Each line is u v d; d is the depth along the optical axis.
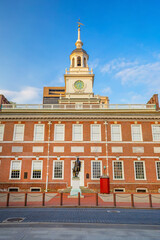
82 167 30.41
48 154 30.61
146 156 30.80
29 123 32.22
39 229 10.53
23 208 16.83
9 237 9.20
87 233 9.91
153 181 29.75
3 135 31.42
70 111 34.53
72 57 51.91
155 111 33.06
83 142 31.27
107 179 26.59
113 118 32.44
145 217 13.58
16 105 35.31
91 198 22.33
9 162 30.27
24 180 29.56
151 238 9.24
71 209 16.50
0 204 18.34
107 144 31.19
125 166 30.31
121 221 12.41
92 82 47.97
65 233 9.87
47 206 17.31
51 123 32.19
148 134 31.70
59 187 29.30
